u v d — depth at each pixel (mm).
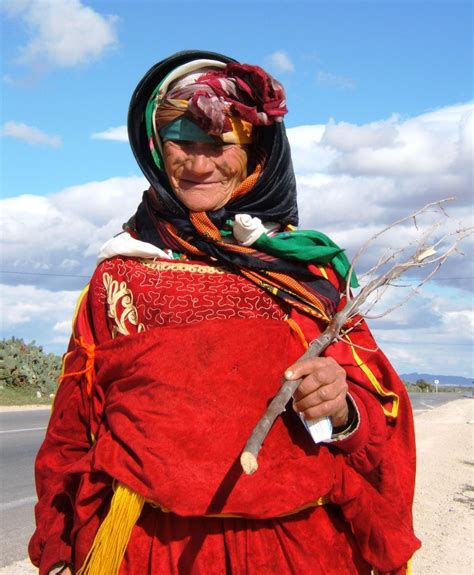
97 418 2551
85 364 2582
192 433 2266
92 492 2395
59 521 2676
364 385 2486
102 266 2625
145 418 2303
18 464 11844
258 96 2520
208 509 2221
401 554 2477
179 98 2518
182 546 2293
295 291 2471
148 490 2238
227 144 2516
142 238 2625
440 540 6934
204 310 2436
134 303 2510
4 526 7465
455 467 12227
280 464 2305
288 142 2598
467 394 72562
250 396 2318
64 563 2625
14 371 27703
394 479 2518
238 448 2271
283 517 2334
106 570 2285
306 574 2311
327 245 2594
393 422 2609
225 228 2562
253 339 2355
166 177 2613
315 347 2309
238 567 2268
